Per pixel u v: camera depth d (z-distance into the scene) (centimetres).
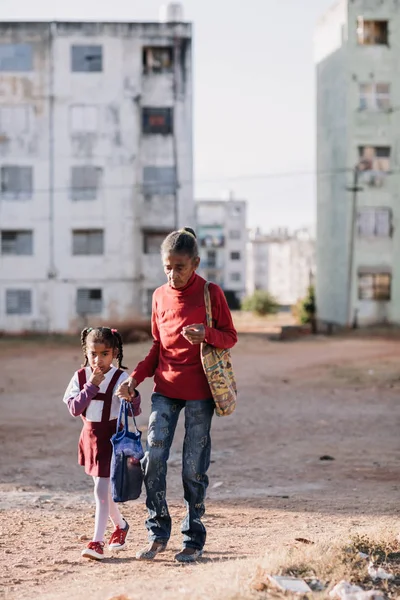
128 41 5159
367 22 5284
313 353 3581
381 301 5241
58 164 5150
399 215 5247
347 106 5250
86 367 636
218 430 1506
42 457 1220
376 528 668
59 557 639
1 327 5125
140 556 610
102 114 5162
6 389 2308
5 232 5150
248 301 8638
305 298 6084
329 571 516
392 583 504
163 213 5184
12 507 859
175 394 594
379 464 1150
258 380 2498
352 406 1861
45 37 5141
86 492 955
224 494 943
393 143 5266
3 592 536
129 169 5159
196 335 566
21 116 5147
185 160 5188
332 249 5528
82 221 5156
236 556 611
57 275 5147
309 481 1027
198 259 591
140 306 5172
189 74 5184
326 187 5634
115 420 619
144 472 604
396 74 5275
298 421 1622
